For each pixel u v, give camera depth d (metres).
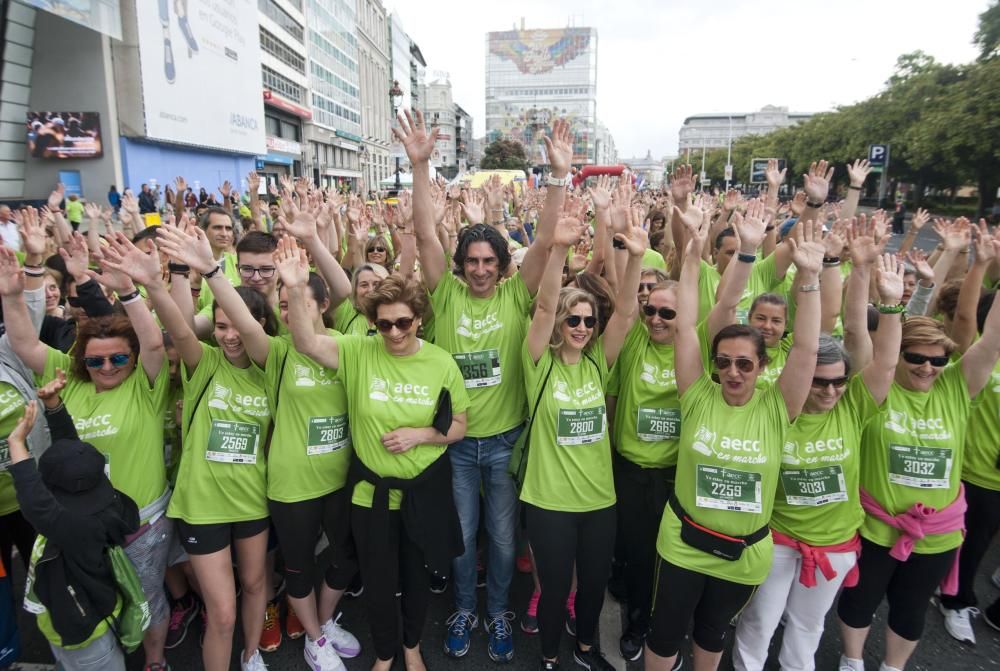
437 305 3.27
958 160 26.81
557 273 2.79
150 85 24.95
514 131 132.88
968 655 3.12
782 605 2.72
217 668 2.75
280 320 3.24
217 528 2.72
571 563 2.82
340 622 3.33
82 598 2.30
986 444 3.20
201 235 2.61
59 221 4.99
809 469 2.65
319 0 56.88
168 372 2.85
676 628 2.60
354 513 2.82
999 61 24.72
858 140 37.75
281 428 2.80
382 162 85.88
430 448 2.83
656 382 3.10
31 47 22.47
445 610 3.48
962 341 3.48
